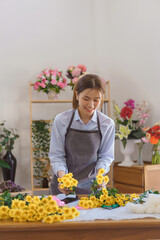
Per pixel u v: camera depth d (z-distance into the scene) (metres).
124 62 5.38
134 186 4.36
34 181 5.29
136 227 1.48
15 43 5.35
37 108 5.38
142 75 5.14
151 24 4.96
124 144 4.55
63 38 5.51
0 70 5.28
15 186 4.31
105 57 5.54
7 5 5.35
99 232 1.47
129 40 5.30
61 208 1.66
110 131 2.62
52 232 1.46
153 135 4.25
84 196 2.12
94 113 2.60
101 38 5.56
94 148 2.60
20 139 5.29
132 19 5.24
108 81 5.14
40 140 5.10
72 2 5.56
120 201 1.85
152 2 4.95
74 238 1.46
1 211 1.59
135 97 5.25
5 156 4.91
